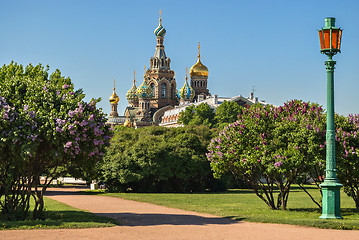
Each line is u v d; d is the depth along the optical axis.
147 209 40.62
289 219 29.41
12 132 27.61
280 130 37.03
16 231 24.44
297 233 24.03
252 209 39.97
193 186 77.44
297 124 36.69
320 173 36.97
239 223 28.88
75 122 27.91
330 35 29.30
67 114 28.33
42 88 30.25
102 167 71.50
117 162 71.31
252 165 38.34
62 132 27.80
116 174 70.62
